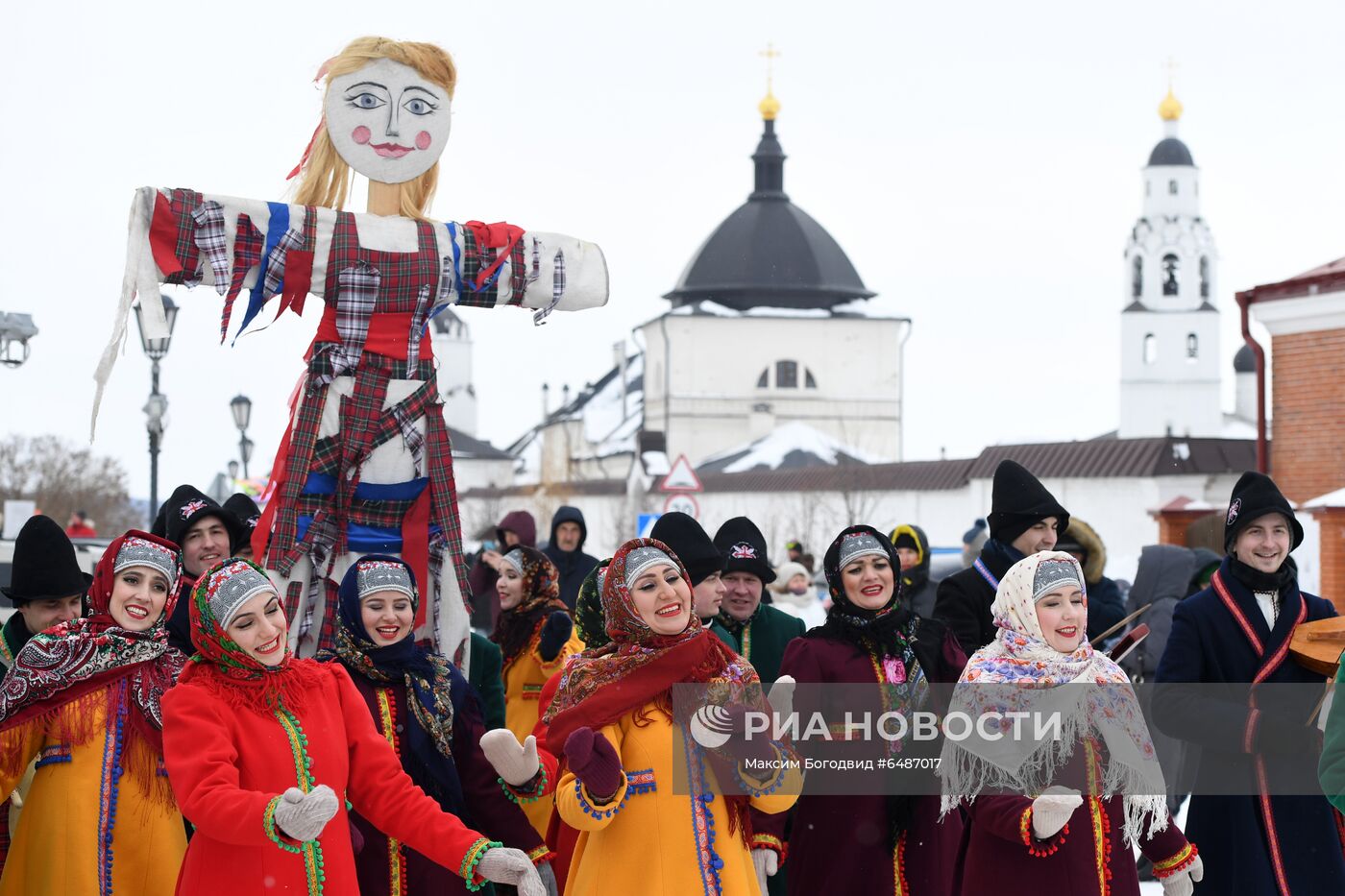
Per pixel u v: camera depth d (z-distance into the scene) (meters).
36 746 5.16
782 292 71.69
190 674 4.30
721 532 7.16
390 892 5.06
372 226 6.03
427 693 5.16
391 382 6.03
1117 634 7.59
